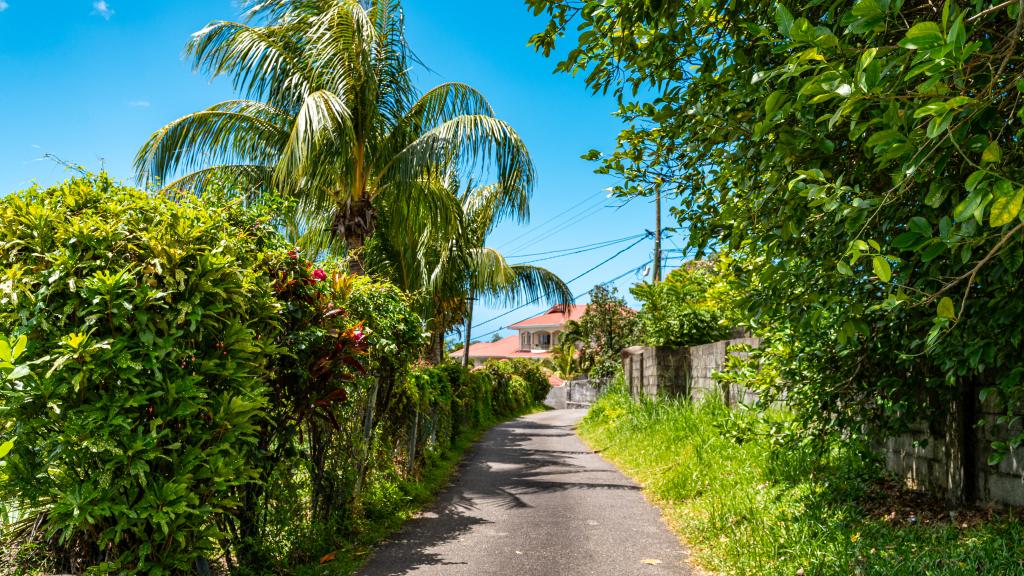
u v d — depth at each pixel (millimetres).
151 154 10602
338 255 11172
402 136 11773
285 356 4664
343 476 5867
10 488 3006
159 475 3316
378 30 11719
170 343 3322
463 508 7305
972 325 3912
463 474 10039
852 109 2336
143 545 3184
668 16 3588
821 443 6016
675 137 4297
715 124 3734
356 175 10812
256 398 3727
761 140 3582
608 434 13945
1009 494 4605
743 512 5836
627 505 7465
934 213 3400
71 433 2988
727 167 3939
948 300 2637
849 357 5355
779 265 3762
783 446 6312
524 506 7418
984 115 2451
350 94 10625
